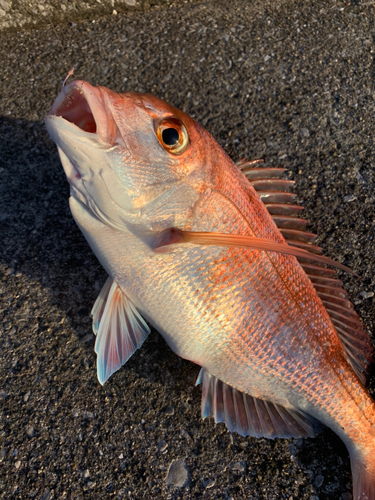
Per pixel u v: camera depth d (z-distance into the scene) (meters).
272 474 0.28
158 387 0.30
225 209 0.25
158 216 0.23
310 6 0.42
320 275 0.29
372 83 0.39
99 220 0.24
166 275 0.25
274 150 0.36
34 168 0.35
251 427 0.28
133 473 0.28
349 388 0.27
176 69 0.39
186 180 0.23
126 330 0.29
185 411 0.29
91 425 0.29
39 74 0.40
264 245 0.23
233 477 0.28
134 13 0.43
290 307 0.26
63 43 0.41
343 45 0.40
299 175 0.35
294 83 0.39
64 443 0.29
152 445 0.29
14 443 0.29
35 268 0.32
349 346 0.29
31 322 0.31
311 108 0.38
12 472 0.28
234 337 0.26
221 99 0.38
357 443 0.27
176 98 0.38
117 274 0.26
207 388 0.29
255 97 0.38
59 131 0.21
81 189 0.23
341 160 0.36
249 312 0.26
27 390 0.30
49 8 0.41
